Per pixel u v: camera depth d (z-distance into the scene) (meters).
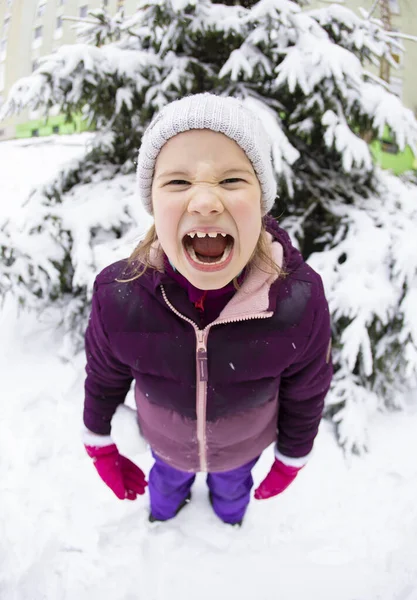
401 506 1.54
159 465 1.18
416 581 1.32
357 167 1.85
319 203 2.01
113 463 1.08
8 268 1.84
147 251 0.77
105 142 2.09
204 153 0.58
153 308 0.78
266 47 1.75
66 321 2.13
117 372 0.93
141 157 0.69
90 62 1.69
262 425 0.96
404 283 1.73
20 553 1.36
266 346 0.78
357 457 1.72
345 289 1.69
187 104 0.61
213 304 0.77
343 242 1.84
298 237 1.86
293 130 1.94
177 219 0.59
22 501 1.51
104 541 1.40
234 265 0.62
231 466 1.06
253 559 1.37
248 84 1.85
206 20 1.77
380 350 1.75
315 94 1.68
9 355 2.15
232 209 0.57
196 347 0.79
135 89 1.87
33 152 5.52
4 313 2.33
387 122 1.73
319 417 0.99
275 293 0.76
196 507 1.51
